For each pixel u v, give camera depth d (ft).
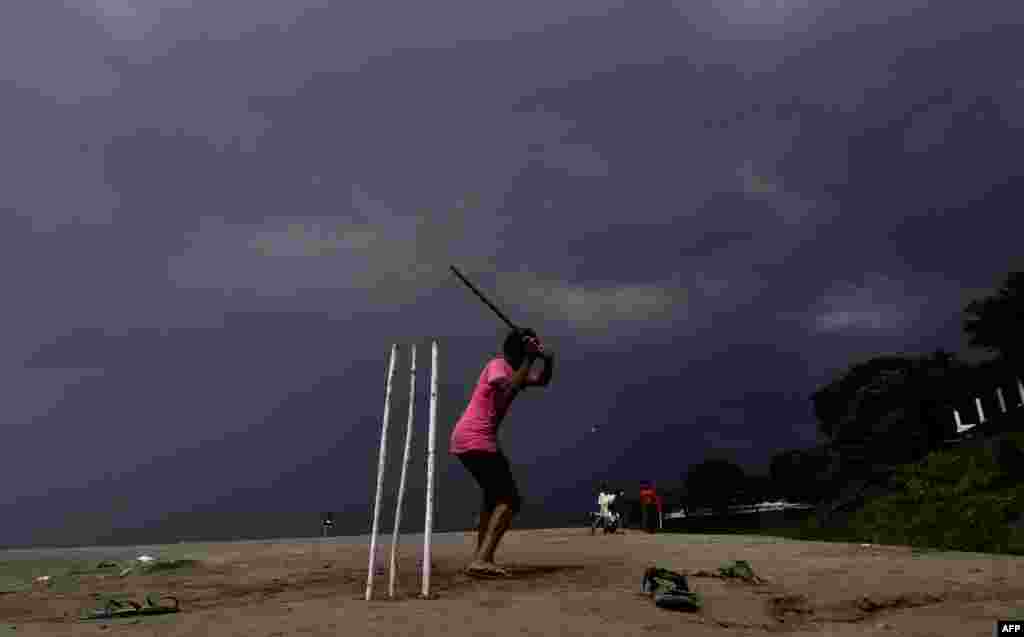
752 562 18.17
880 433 64.69
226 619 10.79
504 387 16.47
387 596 13.47
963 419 64.18
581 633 9.84
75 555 42.01
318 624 10.21
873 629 10.72
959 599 12.98
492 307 17.26
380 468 14.55
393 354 15.80
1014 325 60.70
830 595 12.95
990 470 33.65
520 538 39.29
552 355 17.10
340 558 25.14
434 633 9.69
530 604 11.62
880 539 33.96
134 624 10.85
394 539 14.08
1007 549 27.61
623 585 14.08
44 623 11.62
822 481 69.67
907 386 66.59
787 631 10.72
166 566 22.74
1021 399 49.08
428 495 14.02
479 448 16.17
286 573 19.43
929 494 35.32
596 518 51.19
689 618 11.03
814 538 38.14
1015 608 12.00
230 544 50.01
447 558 22.50
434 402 14.89
